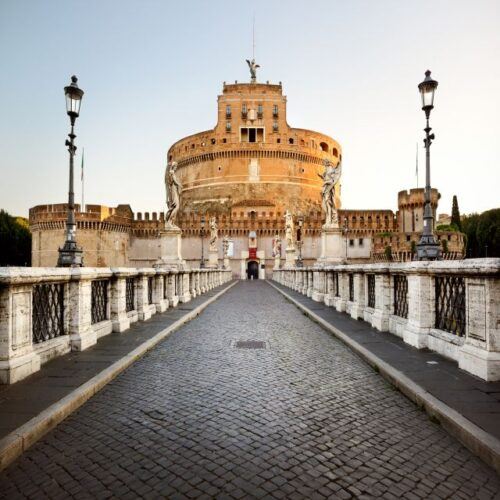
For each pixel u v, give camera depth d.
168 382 6.76
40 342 7.47
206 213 96.94
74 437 4.65
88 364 7.32
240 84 106.69
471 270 6.39
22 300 6.48
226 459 4.14
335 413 5.39
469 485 3.72
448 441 4.59
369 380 6.91
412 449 4.39
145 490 3.62
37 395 5.58
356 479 3.80
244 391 6.30
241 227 91.44
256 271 91.00
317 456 4.21
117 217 88.06
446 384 6.07
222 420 5.13
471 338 6.71
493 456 3.98
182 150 112.50
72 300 8.49
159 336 10.20
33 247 87.19
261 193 101.69
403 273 9.87
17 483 3.75
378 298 11.41
